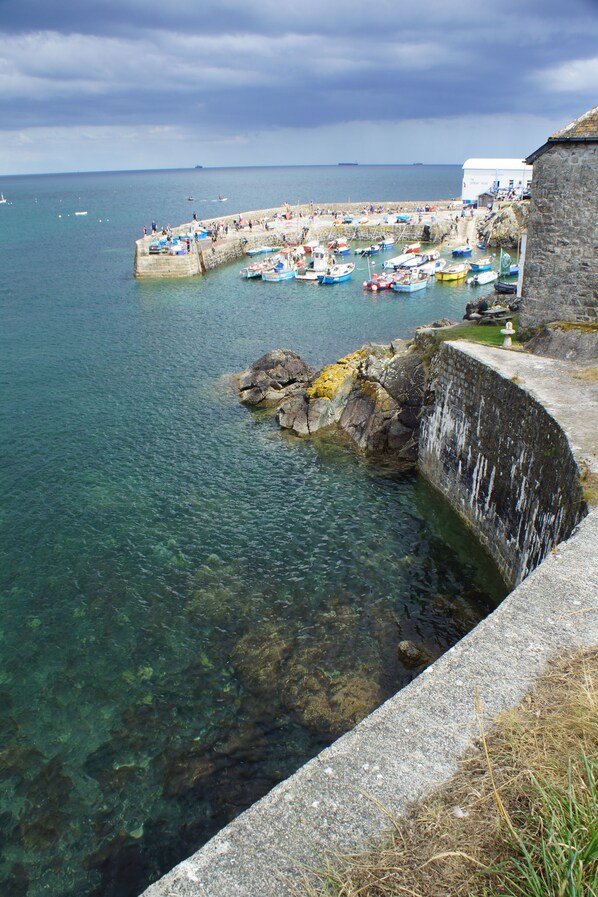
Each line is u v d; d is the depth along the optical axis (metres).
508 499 18.19
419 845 5.08
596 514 11.02
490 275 66.88
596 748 5.74
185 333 49.66
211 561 20.06
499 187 111.75
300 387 33.84
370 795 5.55
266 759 13.09
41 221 157.00
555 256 22.27
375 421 27.98
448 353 23.20
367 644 16.14
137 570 19.72
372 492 24.38
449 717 6.37
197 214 165.00
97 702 14.80
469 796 5.47
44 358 43.41
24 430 31.16
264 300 62.91
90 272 79.50
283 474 26.16
